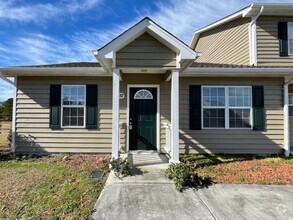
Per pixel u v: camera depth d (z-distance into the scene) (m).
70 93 8.44
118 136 6.10
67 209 4.03
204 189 4.94
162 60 6.21
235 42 10.55
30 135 8.28
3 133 14.82
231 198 4.55
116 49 6.06
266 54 9.26
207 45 13.45
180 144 8.39
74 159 7.53
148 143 8.38
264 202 4.40
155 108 8.44
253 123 8.37
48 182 5.29
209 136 8.40
